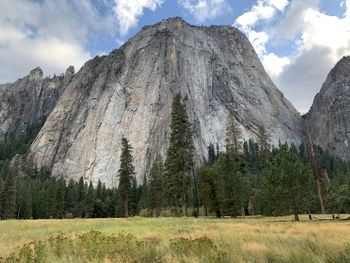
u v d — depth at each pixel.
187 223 28.19
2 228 25.72
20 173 172.50
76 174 174.25
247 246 11.32
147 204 78.62
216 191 53.22
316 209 67.50
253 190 62.06
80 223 31.00
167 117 187.62
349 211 62.78
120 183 67.31
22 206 102.88
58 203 98.19
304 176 34.41
